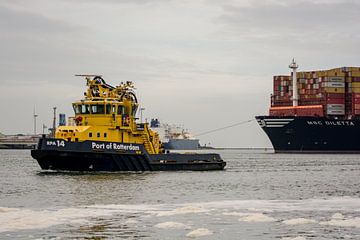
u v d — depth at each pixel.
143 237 25.61
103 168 60.44
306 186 53.25
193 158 70.69
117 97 64.31
